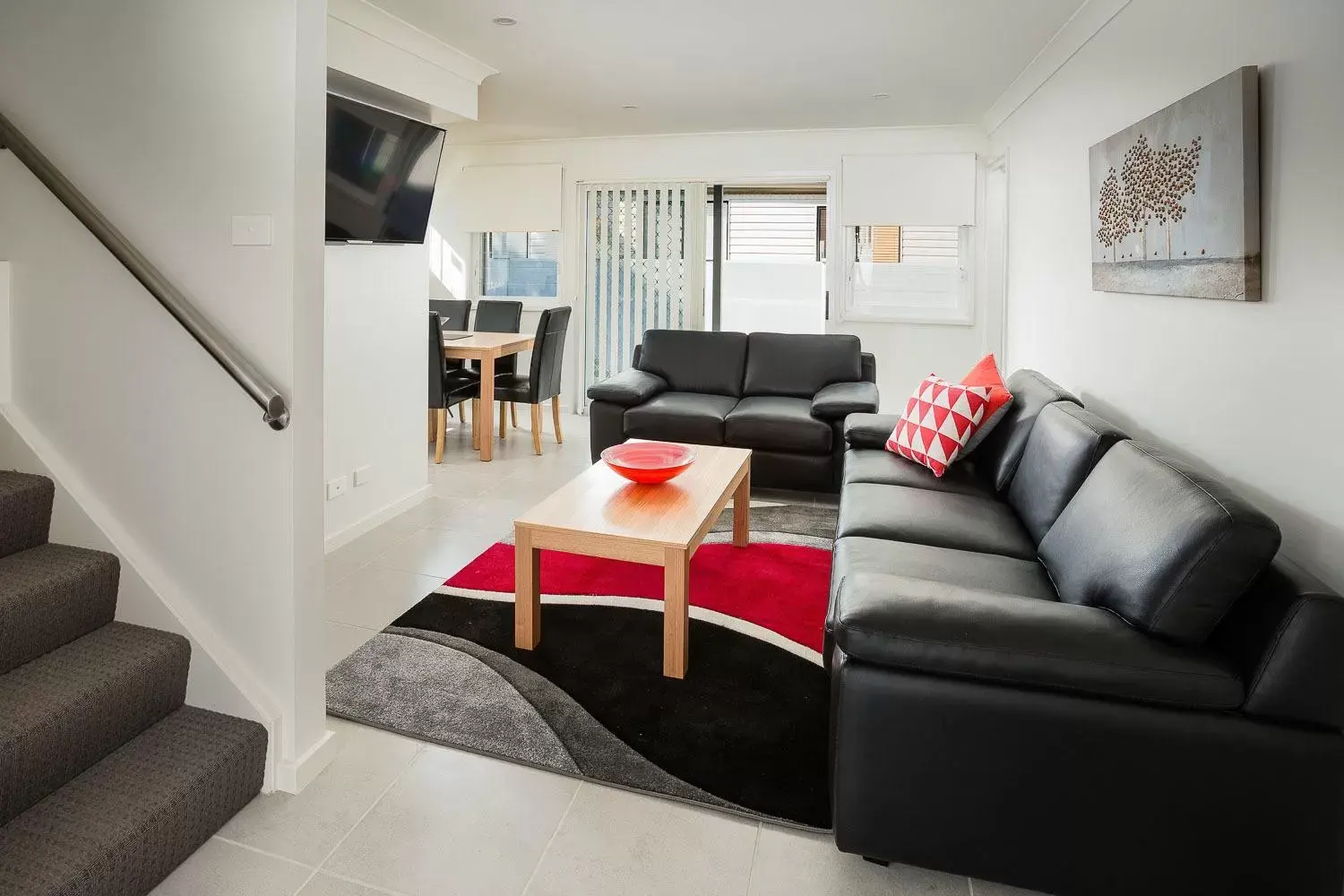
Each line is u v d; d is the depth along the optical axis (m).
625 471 3.05
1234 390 2.22
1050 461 2.67
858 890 1.71
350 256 3.71
